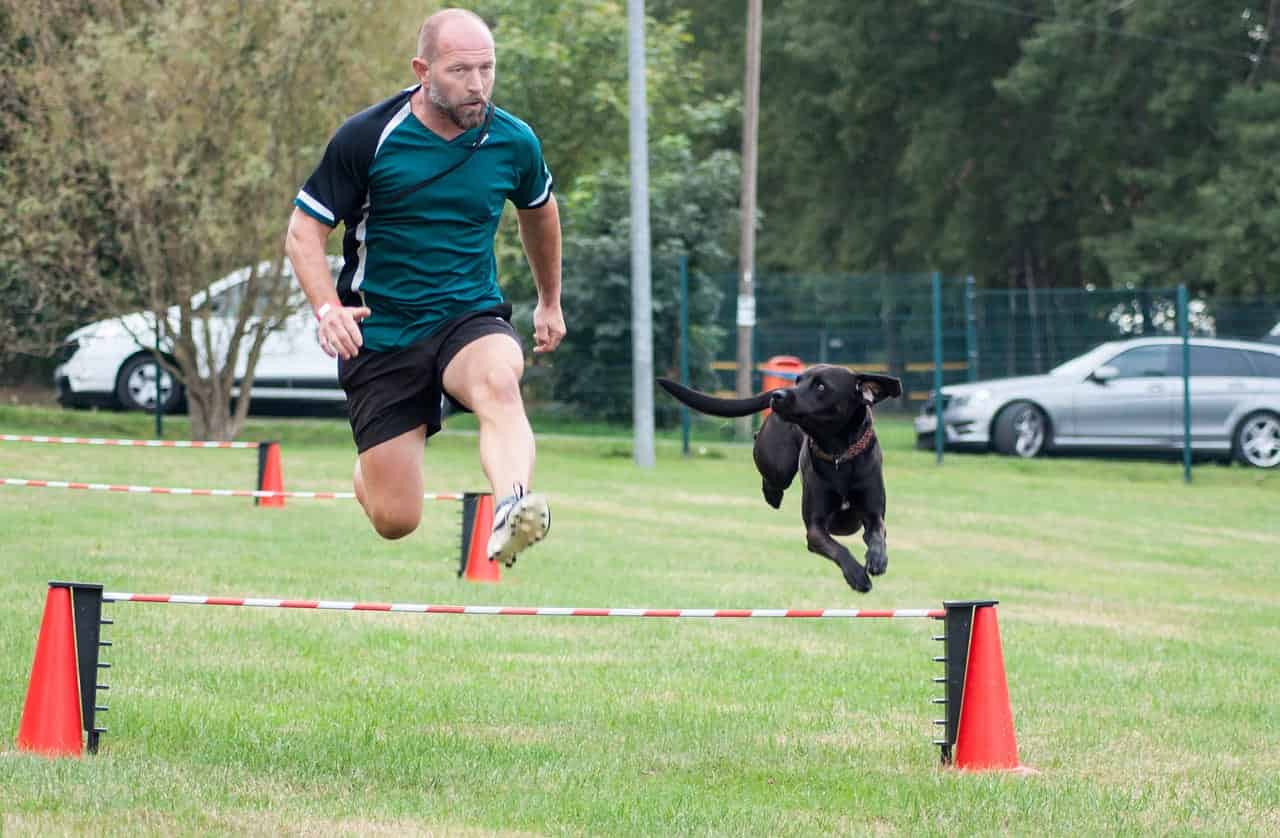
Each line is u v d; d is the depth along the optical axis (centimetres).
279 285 2277
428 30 532
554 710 753
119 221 2238
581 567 1252
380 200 543
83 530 1317
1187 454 2378
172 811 548
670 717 748
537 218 582
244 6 2231
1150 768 680
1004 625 1077
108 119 2181
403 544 1333
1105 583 1338
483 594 1084
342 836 524
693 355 2609
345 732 689
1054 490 2122
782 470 780
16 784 569
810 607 1100
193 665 819
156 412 2323
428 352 551
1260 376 2492
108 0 2259
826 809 589
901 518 1759
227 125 2225
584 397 2602
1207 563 1512
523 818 559
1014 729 720
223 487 1678
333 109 2266
